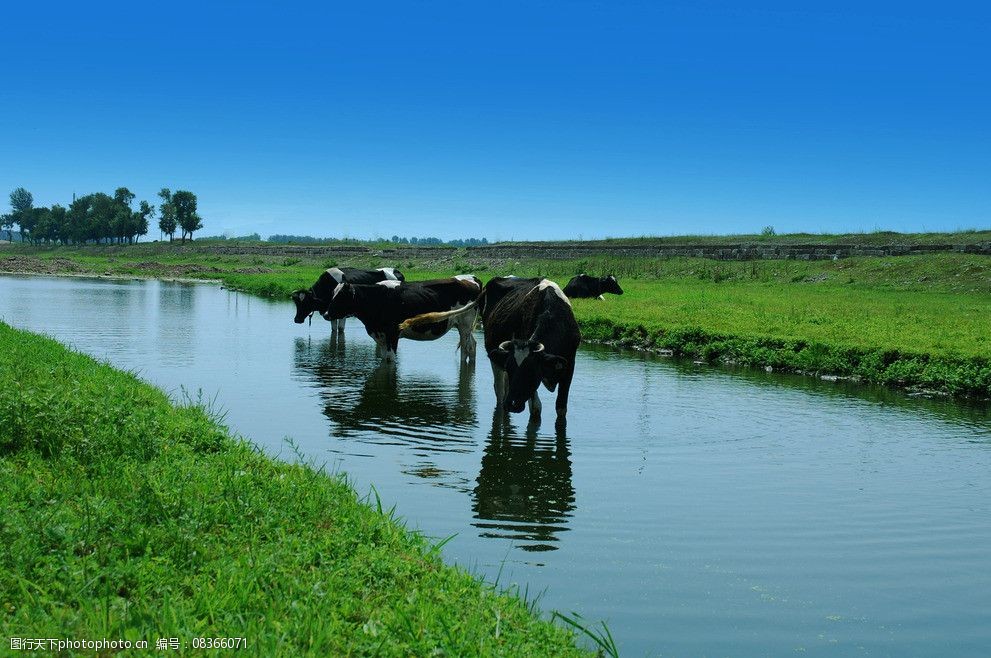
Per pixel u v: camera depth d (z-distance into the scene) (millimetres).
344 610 4848
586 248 64688
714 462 10438
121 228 149750
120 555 5332
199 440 8664
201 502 6402
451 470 9828
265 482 7344
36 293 45062
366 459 10234
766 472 10039
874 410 14148
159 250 125562
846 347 18531
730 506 8703
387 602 5164
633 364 19641
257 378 16250
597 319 25531
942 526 8203
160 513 6078
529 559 7152
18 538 5273
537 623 5359
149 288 53375
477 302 14617
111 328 25594
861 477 9891
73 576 4863
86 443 7590
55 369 11664
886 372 17344
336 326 24094
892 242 54375
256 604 4824
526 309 12289
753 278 46094
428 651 4496
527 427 12234
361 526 6504
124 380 12281
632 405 14078
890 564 7223
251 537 5965
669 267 52875
